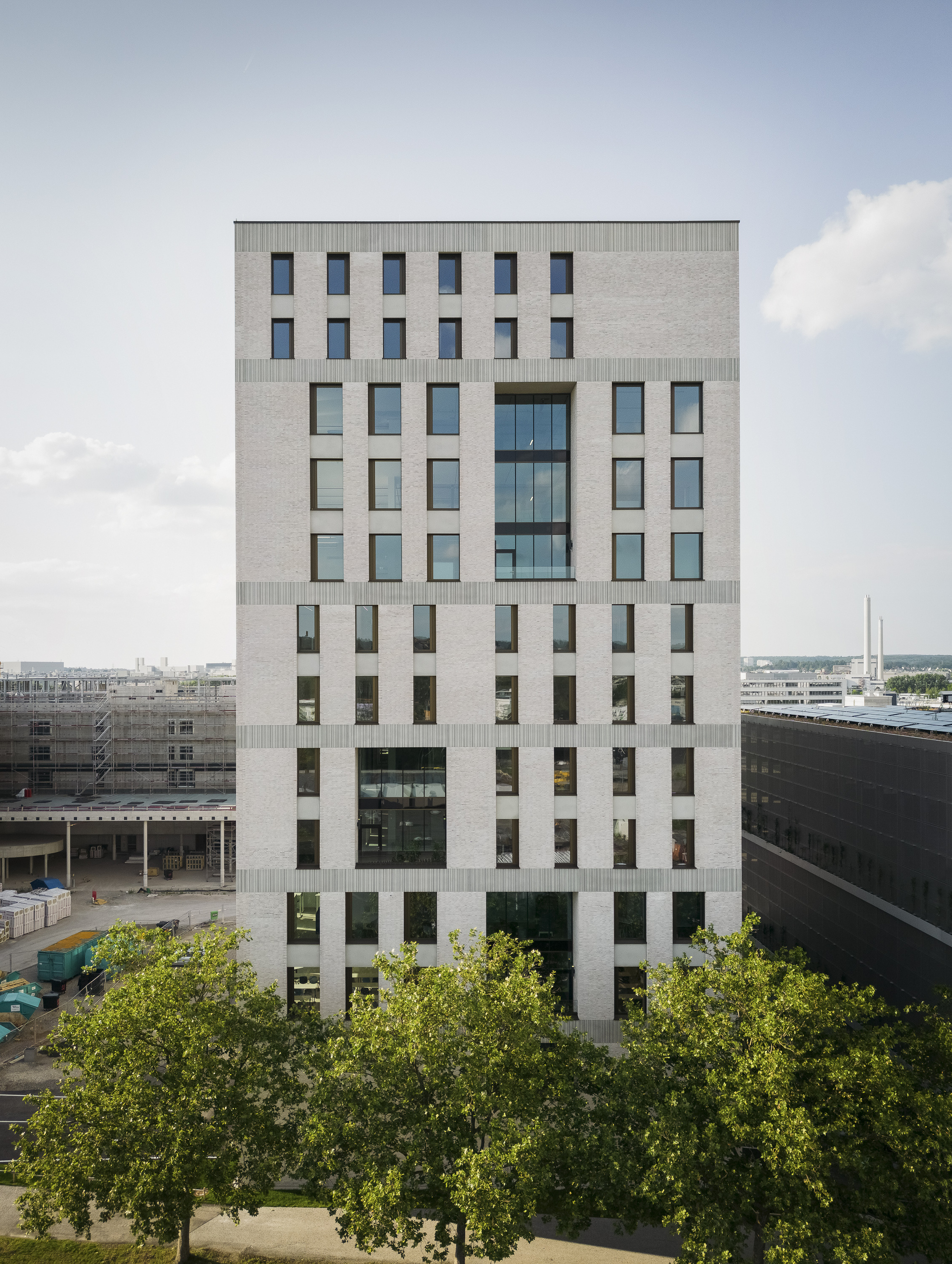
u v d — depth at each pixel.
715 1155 18.00
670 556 30.23
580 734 29.81
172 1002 21.34
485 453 30.19
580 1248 23.70
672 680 30.20
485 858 29.66
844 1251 16.39
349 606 29.97
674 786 30.14
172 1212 19.72
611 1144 19.06
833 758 42.66
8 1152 28.22
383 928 29.56
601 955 29.39
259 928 29.50
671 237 30.33
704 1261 17.50
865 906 39.22
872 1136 18.78
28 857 77.00
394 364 30.14
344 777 29.72
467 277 30.20
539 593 30.08
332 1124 19.81
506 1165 19.06
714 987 21.66
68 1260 22.34
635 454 30.45
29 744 85.00
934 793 33.84
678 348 30.28
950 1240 17.55
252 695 29.81
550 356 30.27
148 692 86.50
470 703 29.91
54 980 46.50
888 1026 21.53
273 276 30.45
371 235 30.25
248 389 30.03
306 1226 24.22
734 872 29.67
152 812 73.19
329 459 30.41
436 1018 20.44
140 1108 19.72
